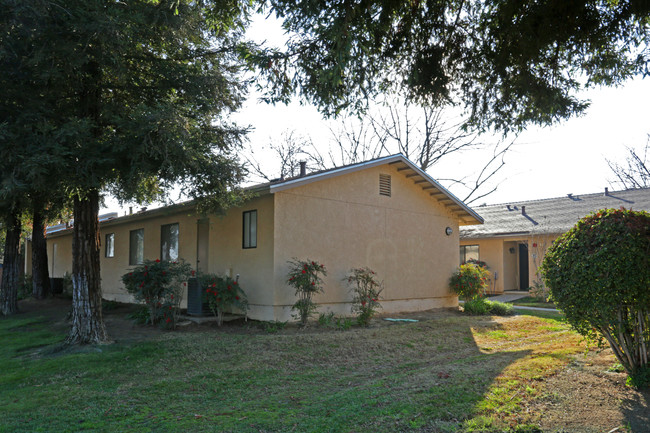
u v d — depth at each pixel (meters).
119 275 18.38
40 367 7.86
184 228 14.71
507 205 25.08
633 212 5.71
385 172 13.66
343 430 4.60
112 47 8.23
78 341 9.35
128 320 12.48
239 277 12.15
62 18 7.69
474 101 7.97
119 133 8.84
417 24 7.45
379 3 6.60
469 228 22.22
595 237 5.57
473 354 8.50
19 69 7.85
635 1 6.12
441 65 7.67
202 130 10.34
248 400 5.92
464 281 14.53
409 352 8.73
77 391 6.49
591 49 7.04
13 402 6.13
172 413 5.46
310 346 8.84
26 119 7.69
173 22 9.05
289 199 11.35
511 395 5.40
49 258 25.66
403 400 5.35
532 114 7.72
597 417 4.72
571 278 5.70
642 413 4.75
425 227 14.71
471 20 7.52
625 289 5.27
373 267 13.08
